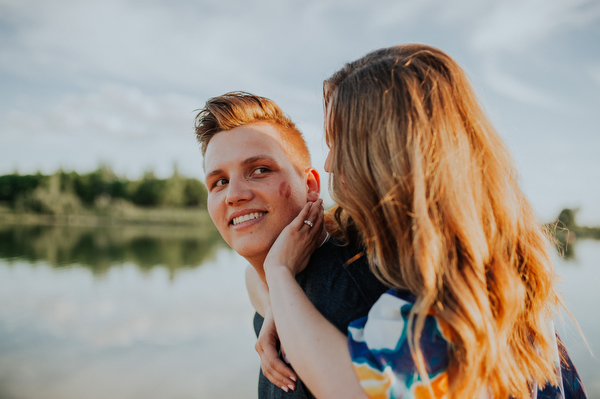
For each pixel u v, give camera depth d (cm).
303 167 156
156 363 620
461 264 94
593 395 402
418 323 87
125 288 1250
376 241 104
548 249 118
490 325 89
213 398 501
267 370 124
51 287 1252
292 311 102
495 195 103
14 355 651
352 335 93
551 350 115
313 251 131
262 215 138
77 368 599
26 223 4941
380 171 102
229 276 1497
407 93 102
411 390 84
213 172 143
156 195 7575
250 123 144
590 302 606
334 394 87
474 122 104
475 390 87
